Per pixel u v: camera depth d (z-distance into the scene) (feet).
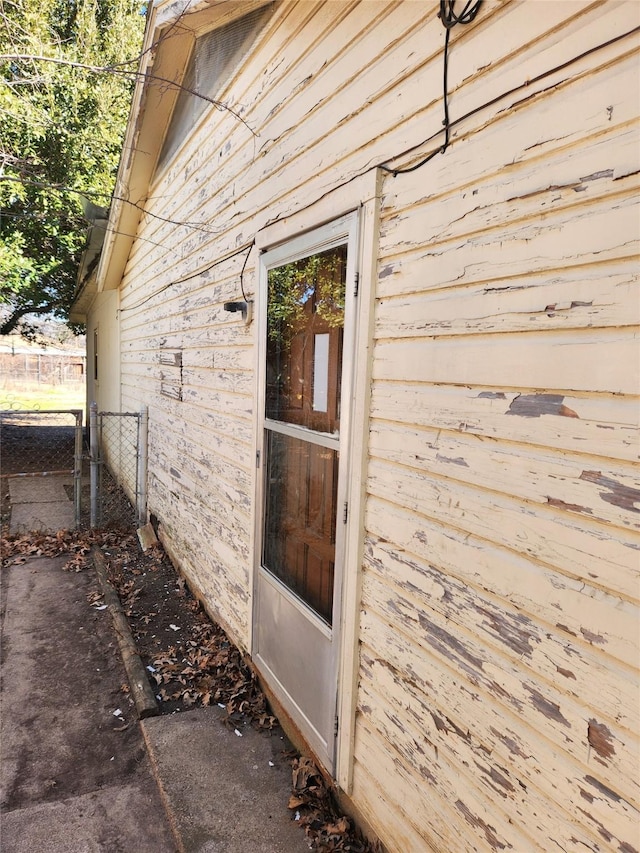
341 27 6.67
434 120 5.08
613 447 3.51
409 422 5.41
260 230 9.12
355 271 6.19
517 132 4.20
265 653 8.99
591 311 3.65
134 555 16.75
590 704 3.66
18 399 62.90
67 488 25.55
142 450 19.08
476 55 4.59
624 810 3.44
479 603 4.58
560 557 3.88
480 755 4.55
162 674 10.06
